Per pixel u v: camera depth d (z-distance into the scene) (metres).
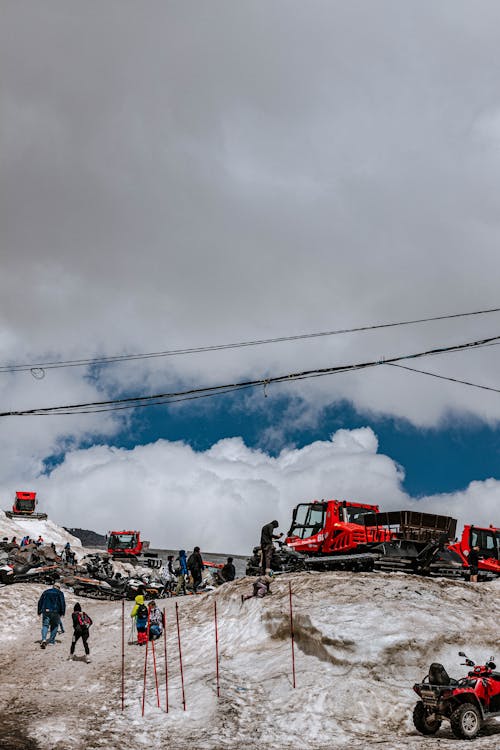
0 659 18.91
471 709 12.01
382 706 13.47
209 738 12.32
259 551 25.72
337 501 24.80
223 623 19.45
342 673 14.71
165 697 14.67
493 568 25.72
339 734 12.53
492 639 15.94
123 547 51.19
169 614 22.22
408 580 19.64
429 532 23.17
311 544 24.81
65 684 16.16
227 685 14.91
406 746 11.48
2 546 33.59
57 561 31.23
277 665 15.78
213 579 29.47
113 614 24.30
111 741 12.27
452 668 14.94
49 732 12.64
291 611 16.92
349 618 16.30
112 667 17.41
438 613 16.67
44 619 20.44
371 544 23.22
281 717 13.24
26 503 79.75
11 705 14.56
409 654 15.02
